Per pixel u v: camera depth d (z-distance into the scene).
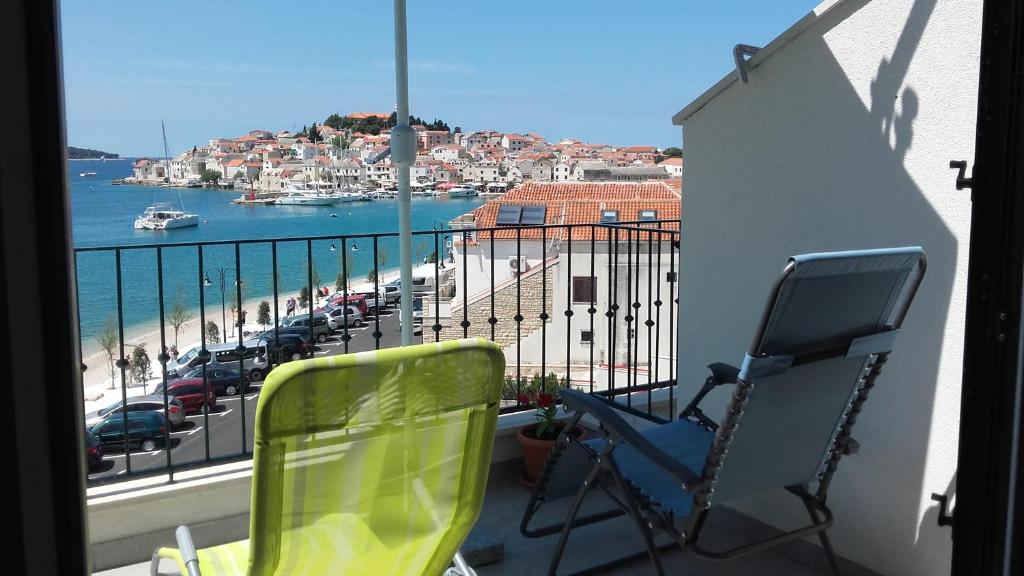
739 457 2.08
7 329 0.84
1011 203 1.36
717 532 2.91
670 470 2.10
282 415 1.45
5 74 0.81
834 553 2.51
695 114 2.93
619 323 17.86
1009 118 1.35
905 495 2.32
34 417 0.86
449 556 1.80
